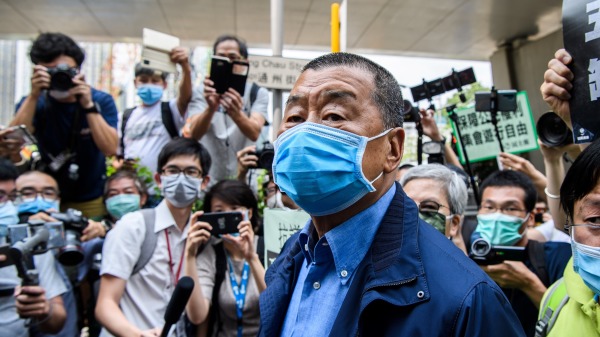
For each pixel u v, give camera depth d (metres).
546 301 1.67
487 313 0.96
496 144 4.02
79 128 3.32
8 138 3.01
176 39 3.46
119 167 3.75
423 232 1.17
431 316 0.97
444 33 6.73
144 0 5.64
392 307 1.01
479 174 4.99
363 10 5.95
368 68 1.20
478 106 3.37
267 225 2.69
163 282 2.46
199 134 3.39
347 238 1.18
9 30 6.38
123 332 2.14
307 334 1.17
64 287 2.66
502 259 2.14
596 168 1.29
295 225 2.61
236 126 3.76
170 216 2.59
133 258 2.41
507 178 2.47
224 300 2.51
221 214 2.47
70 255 2.53
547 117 2.05
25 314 2.22
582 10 1.50
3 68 15.14
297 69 3.59
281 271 1.43
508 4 5.84
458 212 2.15
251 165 3.22
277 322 1.34
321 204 1.18
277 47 3.68
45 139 3.34
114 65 14.30
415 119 3.64
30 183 2.85
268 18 6.12
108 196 3.12
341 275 1.16
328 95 1.15
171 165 2.62
